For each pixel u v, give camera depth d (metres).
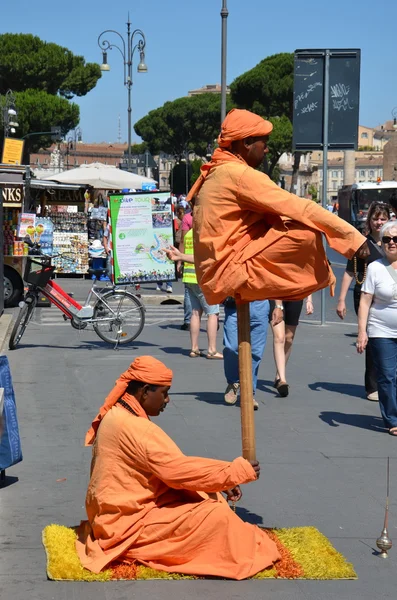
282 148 78.31
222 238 4.36
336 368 10.80
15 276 17.34
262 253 4.30
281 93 77.62
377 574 4.63
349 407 8.70
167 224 12.69
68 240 25.12
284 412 8.44
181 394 9.16
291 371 10.59
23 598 4.23
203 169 4.64
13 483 6.14
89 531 4.78
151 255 12.76
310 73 14.67
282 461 6.78
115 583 4.42
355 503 5.79
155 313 16.81
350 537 5.17
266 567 4.56
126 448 4.52
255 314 8.45
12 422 6.12
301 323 15.35
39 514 5.48
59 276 25.62
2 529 5.20
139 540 4.58
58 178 28.34
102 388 9.45
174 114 102.25
